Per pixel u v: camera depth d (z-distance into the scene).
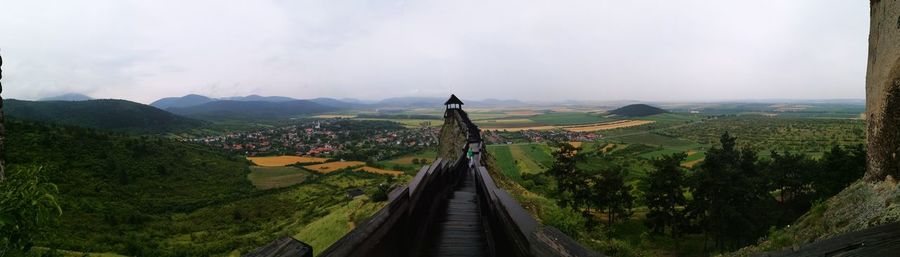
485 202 6.63
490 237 5.70
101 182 61.91
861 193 8.13
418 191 5.75
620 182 33.56
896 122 7.54
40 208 2.61
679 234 31.72
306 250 2.06
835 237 1.57
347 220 23.06
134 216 54.16
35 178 2.67
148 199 64.00
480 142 21.98
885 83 7.93
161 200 65.25
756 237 28.56
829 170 31.11
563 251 2.06
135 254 40.53
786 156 37.25
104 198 57.50
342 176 90.94
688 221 31.47
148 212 59.22
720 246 29.45
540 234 2.40
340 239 2.68
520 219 2.99
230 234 51.47
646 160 85.25
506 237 3.57
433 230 6.90
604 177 33.97
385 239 3.80
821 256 1.54
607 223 33.41
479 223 7.47
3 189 2.56
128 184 65.81
